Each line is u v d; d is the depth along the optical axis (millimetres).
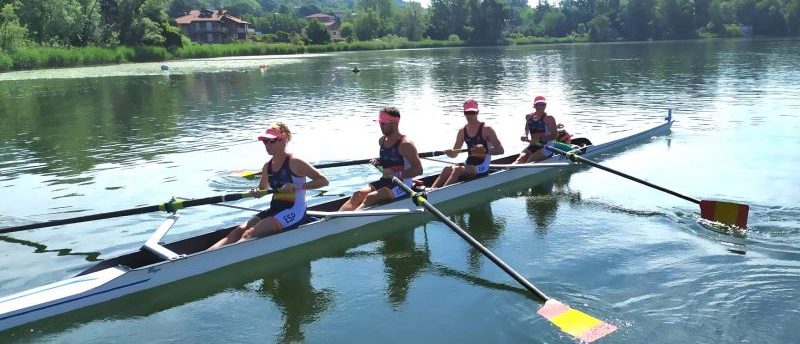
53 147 15594
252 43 95500
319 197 10492
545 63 52750
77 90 32406
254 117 21141
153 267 6742
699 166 12242
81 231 8781
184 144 15852
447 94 28078
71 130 18562
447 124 18953
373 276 7250
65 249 8086
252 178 11812
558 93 27203
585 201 10180
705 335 5516
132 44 67250
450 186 10203
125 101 26828
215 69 50062
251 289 6953
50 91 31953
